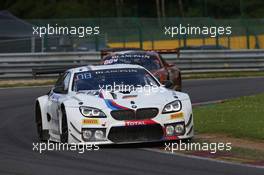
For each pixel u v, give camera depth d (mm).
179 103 32250
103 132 31234
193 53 89438
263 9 195125
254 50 92688
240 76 86562
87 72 35781
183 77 84812
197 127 37812
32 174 25672
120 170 25859
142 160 28141
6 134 39781
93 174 25172
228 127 36625
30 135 39250
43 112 36812
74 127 31688
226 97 58156
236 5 197625
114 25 104500
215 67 90625
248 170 25297
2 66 83062
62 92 35188
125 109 31281
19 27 96750
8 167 27469
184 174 24688
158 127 31359
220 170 25422
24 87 74812
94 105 31703
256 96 54125
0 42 92375
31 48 93062
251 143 32219
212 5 198750
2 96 64500
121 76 35219
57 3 198750
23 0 199250
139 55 52375
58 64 85875
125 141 31188
